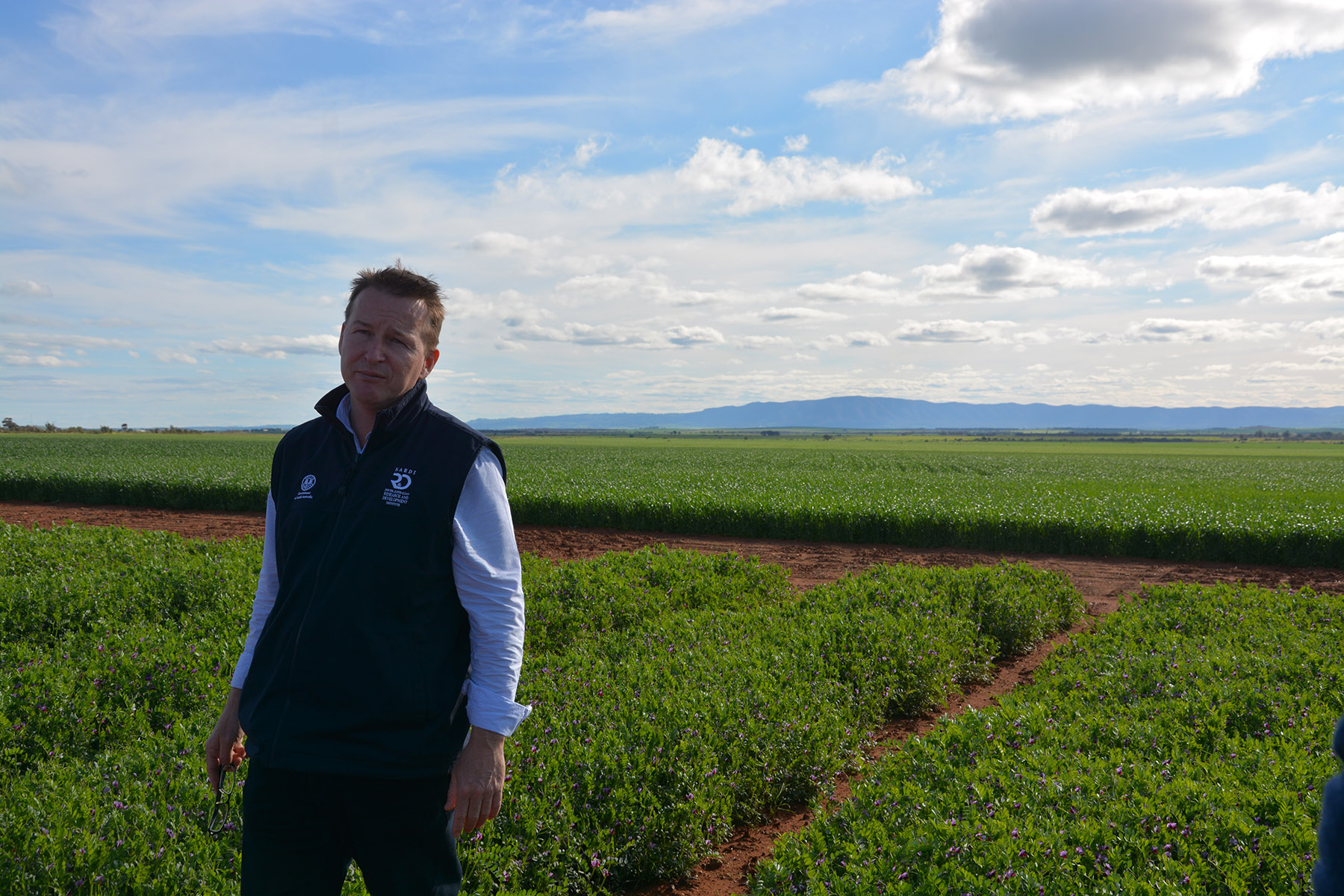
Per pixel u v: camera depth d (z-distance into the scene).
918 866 4.04
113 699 6.48
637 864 4.73
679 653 7.60
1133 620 9.90
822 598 10.20
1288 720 6.18
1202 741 5.89
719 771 5.41
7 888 3.68
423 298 2.65
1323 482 37.22
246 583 10.12
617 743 5.41
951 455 68.19
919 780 5.30
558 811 4.66
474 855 4.22
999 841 4.16
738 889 4.80
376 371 2.52
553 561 14.75
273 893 2.36
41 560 11.46
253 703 2.41
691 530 20.05
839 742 6.30
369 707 2.29
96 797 4.53
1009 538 18.11
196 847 4.11
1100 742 5.86
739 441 127.94
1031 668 9.26
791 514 19.19
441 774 2.39
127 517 21.61
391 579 2.33
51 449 52.25
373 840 2.35
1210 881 3.88
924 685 7.81
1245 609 10.27
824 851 4.40
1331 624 9.50
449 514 2.40
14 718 5.96
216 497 23.59
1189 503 23.05
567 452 65.56
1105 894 3.75
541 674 7.07
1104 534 17.59
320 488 2.51
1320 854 1.25
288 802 2.35
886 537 18.78
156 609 9.19
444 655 2.42
